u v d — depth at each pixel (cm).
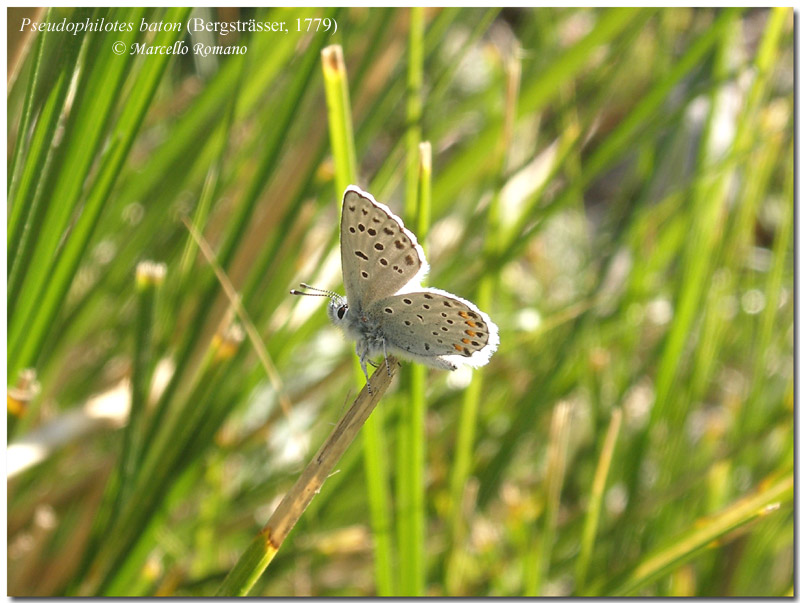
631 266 64
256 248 62
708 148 63
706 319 63
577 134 62
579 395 66
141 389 61
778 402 64
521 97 62
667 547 61
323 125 62
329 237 63
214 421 62
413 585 61
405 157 62
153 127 65
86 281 63
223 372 61
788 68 65
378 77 63
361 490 63
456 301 60
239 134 63
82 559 61
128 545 61
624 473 64
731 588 63
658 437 64
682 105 62
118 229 64
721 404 67
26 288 60
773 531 63
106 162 60
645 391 65
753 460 64
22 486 63
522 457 66
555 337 65
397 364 59
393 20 62
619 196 65
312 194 62
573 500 64
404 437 61
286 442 64
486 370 65
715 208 63
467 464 62
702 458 64
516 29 75
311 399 64
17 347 60
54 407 64
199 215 61
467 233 63
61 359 63
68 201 60
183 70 65
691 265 63
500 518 65
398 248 60
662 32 65
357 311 61
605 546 63
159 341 62
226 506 63
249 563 59
